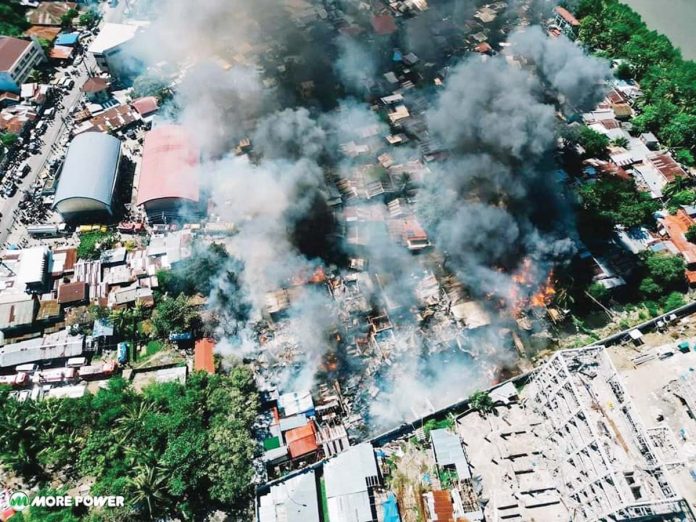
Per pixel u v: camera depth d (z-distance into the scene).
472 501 50.44
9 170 75.44
